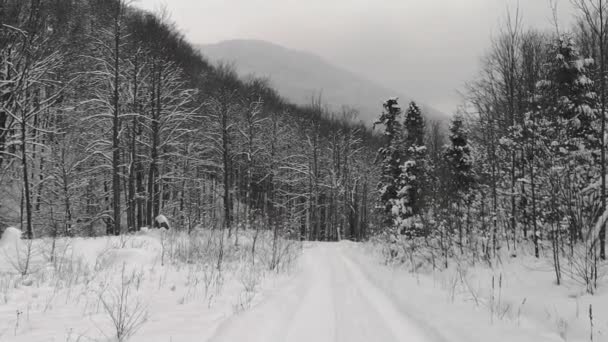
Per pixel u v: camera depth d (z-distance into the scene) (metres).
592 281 7.60
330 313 7.66
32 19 16.92
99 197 26.45
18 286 8.05
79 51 21.73
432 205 18.22
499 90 17.73
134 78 21.61
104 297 7.67
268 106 45.25
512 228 15.38
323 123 50.03
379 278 12.55
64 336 5.24
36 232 23.12
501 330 6.15
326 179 45.25
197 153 30.03
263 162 39.47
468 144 20.56
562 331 5.87
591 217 8.77
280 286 10.55
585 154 10.18
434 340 5.98
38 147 25.14
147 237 16.16
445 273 12.52
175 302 7.75
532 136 11.13
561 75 11.62
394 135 24.36
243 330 6.00
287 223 33.91
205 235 20.12
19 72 16.55
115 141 19.77
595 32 8.66
